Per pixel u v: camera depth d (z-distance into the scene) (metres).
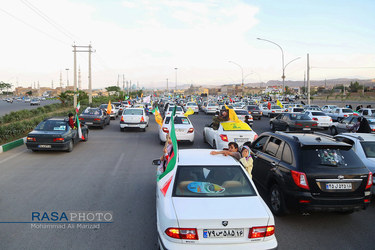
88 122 20.75
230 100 61.91
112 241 4.87
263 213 3.81
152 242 4.85
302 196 5.21
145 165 10.15
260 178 6.86
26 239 4.91
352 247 4.77
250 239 3.65
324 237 5.11
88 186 7.72
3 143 13.88
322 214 6.14
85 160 10.89
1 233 5.12
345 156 5.48
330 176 5.21
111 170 9.43
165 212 3.84
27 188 7.52
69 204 6.47
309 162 5.34
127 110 20.56
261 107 38.88
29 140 11.69
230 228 3.63
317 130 23.44
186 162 4.84
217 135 11.64
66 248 4.63
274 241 3.75
